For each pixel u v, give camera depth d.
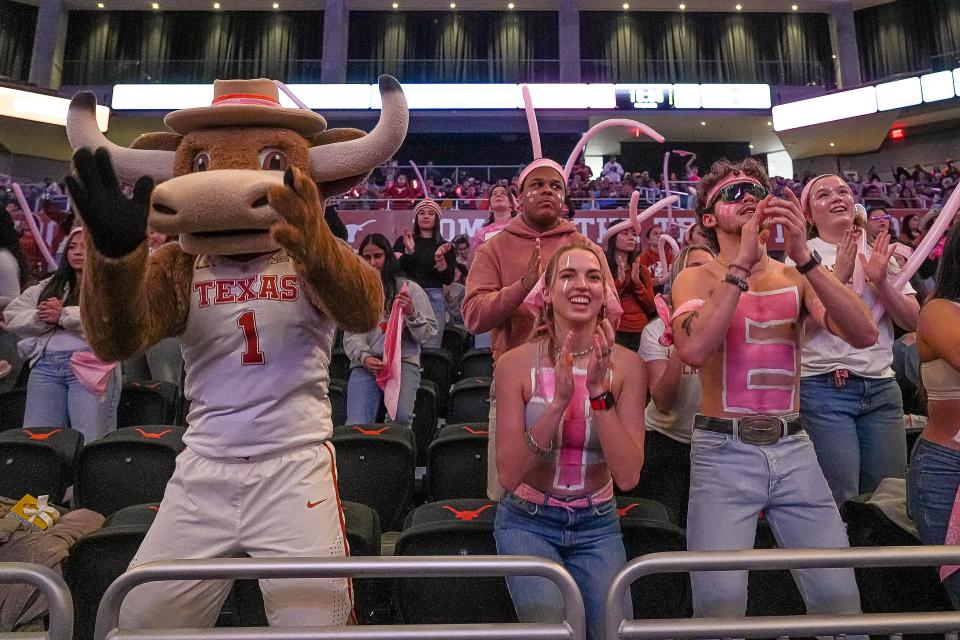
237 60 17.36
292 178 1.36
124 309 1.40
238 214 1.51
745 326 1.83
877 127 15.95
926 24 16.84
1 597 1.95
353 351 3.47
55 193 10.91
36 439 2.77
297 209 1.36
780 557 1.30
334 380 4.16
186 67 17.28
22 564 1.28
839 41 17.00
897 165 17.33
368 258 3.57
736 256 1.85
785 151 18.08
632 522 2.01
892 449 2.42
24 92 14.91
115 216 1.29
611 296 2.18
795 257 1.74
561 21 17.17
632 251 4.19
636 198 3.66
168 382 3.85
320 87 16.05
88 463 2.68
